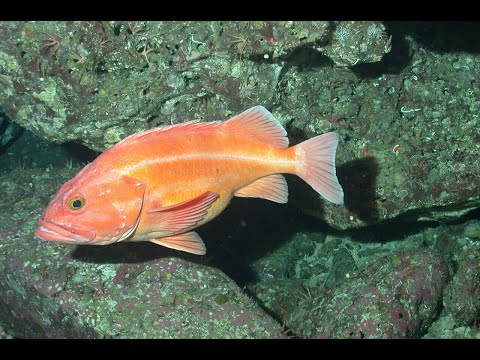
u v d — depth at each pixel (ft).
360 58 3.28
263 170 2.71
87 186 2.39
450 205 3.90
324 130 3.98
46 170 4.85
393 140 3.97
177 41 3.13
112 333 3.12
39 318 3.45
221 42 3.12
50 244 3.55
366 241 5.30
